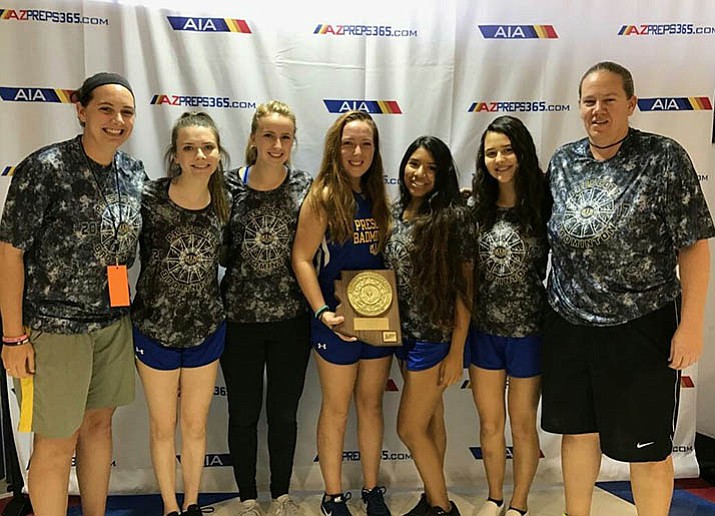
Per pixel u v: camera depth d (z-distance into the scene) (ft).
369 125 7.17
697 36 8.44
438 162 7.13
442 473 7.97
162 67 8.23
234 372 7.68
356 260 7.35
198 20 8.23
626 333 6.50
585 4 8.45
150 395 7.30
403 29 8.45
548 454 9.07
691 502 8.66
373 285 7.18
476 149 8.64
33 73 8.04
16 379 6.56
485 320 7.41
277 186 7.48
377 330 7.15
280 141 7.18
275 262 7.43
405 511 8.38
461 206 7.22
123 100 6.29
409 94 8.54
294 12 8.33
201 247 6.99
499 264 7.21
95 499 7.47
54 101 8.11
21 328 6.32
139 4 8.13
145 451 8.78
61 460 6.81
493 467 7.91
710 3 8.39
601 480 9.21
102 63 8.14
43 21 7.98
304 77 8.44
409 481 9.07
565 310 6.81
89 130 6.31
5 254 6.15
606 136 6.47
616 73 6.44
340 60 8.45
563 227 6.68
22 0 7.93
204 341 7.28
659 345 6.50
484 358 7.54
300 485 9.00
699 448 9.69
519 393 7.50
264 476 8.96
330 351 7.46
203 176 6.77
